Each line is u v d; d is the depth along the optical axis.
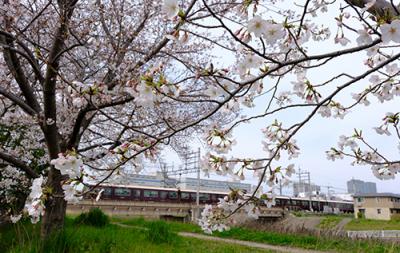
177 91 1.79
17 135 7.29
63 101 6.00
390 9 1.54
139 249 6.47
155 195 28.12
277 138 2.43
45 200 2.07
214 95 2.00
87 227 9.11
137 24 6.00
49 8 5.71
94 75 5.94
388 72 2.63
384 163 2.53
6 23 4.98
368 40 1.62
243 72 2.03
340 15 1.82
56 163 1.92
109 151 2.12
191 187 33.44
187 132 7.55
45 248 4.86
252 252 8.23
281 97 2.83
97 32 5.63
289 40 1.98
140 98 1.78
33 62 5.09
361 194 46.69
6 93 5.32
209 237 11.79
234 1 4.36
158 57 5.91
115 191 25.81
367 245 9.20
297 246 10.05
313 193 50.03
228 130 2.30
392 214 43.91
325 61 1.81
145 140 2.20
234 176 2.18
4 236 6.36
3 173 7.50
